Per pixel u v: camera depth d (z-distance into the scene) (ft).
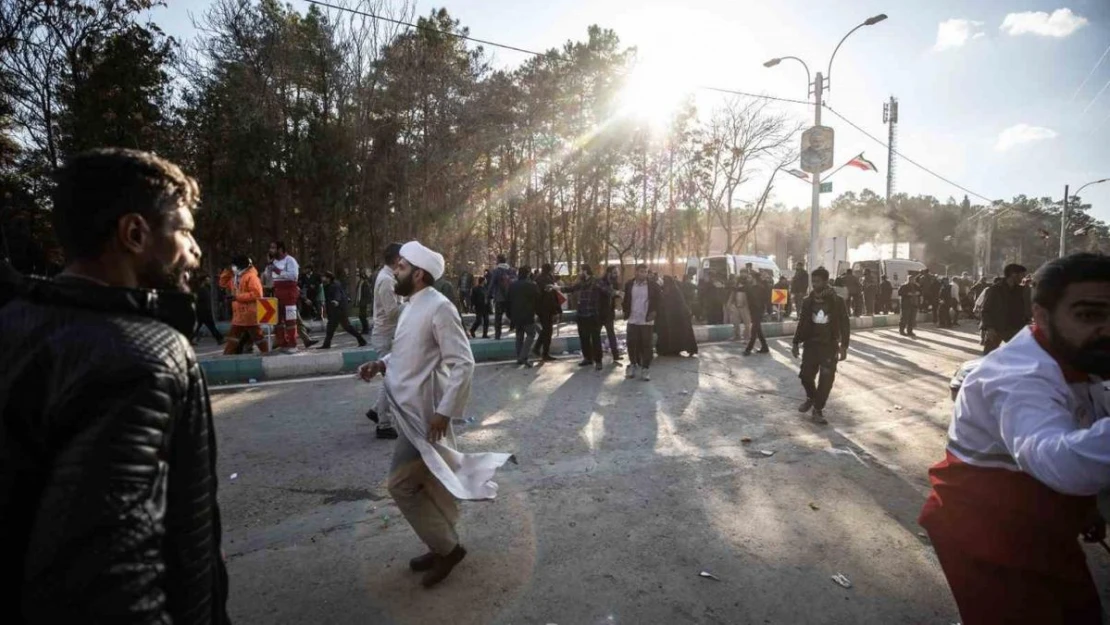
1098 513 5.92
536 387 25.18
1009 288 24.12
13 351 2.97
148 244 3.50
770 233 185.68
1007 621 5.07
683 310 34.42
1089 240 202.18
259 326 30.71
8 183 64.08
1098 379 5.02
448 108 75.82
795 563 10.42
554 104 90.84
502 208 95.35
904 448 17.15
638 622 8.70
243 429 18.45
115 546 2.69
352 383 25.30
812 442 17.66
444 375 9.64
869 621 8.78
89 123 56.44
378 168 74.13
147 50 59.88
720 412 21.15
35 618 2.63
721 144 97.55
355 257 76.48
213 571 3.86
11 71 51.90
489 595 9.34
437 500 9.57
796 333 20.10
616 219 106.42
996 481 5.11
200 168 68.49
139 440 2.92
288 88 72.08
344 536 11.33
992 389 4.98
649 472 14.85
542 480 14.24
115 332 3.06
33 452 2.89
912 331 48.55
